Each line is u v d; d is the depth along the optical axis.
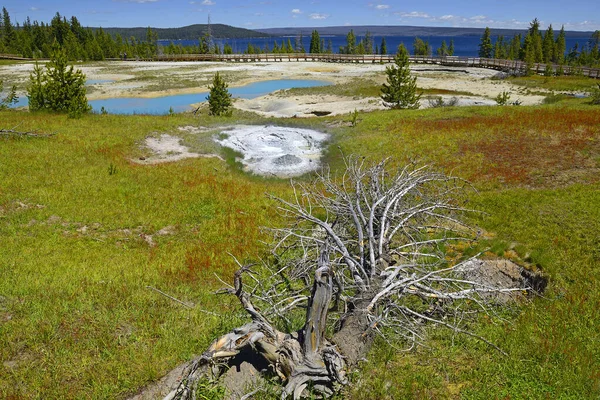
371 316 6.56
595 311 8.62
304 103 40.09
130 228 13.15
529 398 6.56
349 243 9.12
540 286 9.95
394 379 6.84
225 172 18.86
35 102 27.92
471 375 7.02
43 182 15.49
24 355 7.40
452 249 11.20
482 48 91.12
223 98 30.42
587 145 18.62
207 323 8.33
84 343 7.67
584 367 7.13
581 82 44.88
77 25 100.62
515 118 23.39
